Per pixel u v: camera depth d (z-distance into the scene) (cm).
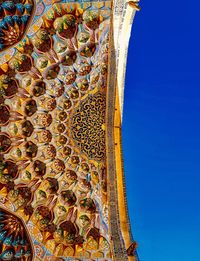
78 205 703
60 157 709
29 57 629
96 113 721
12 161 665
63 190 704
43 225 671
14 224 647
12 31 596
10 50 610
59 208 692
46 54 638
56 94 684
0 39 596
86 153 720
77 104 710
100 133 726
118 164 721
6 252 627
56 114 698
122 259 614
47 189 693
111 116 721
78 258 657
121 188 704
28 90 659
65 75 675
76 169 716
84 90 703
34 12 588
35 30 605
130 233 666
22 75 642
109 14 609
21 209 658
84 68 677
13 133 664
